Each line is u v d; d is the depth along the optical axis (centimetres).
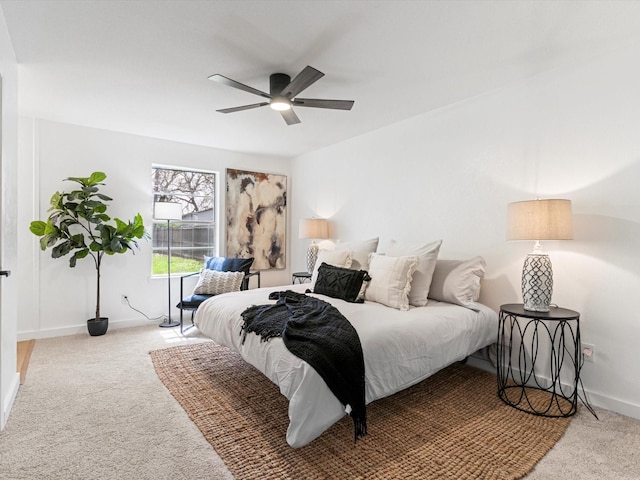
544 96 264
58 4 187
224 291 414
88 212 366
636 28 205
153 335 391
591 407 235
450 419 217
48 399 237
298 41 222
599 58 237
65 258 386
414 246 310
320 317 226
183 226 478
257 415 219
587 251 242
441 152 336
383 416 220
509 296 286
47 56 241
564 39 217
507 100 286
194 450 183
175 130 409
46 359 312
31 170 368
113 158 414
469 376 285
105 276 411
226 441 191
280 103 256
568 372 250
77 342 362
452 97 310
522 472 168
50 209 358
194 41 222
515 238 241
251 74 267
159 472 166
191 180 485
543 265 236
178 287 463
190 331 407
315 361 176
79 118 368
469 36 215
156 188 458
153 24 205
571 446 190
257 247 528
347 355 183
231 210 503
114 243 375
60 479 160
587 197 242
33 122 368
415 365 214
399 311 254
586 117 243
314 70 208
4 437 192
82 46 228
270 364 198
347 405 175
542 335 264
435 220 342
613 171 231
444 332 235
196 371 289
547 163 263
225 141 456
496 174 293
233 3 186
